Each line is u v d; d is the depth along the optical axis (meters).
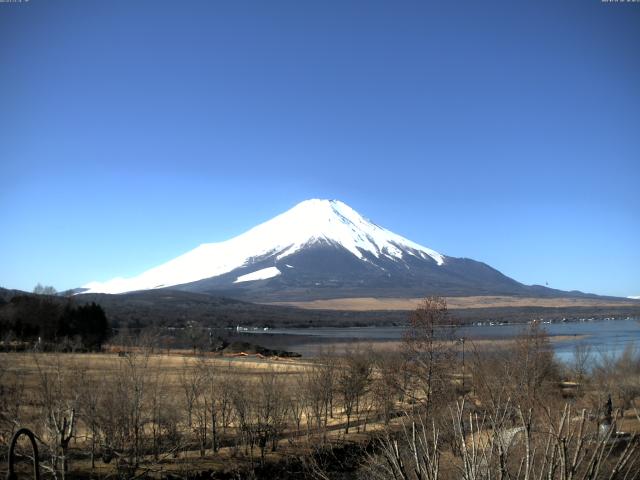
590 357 70.12
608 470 12.19
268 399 35.50
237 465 31.14
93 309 101.00
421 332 43.12
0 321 84.44
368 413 42.84
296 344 133.00
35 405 30.52
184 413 37.75
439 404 29.72
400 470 9.19
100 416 29.97
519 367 32.91
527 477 8.93
